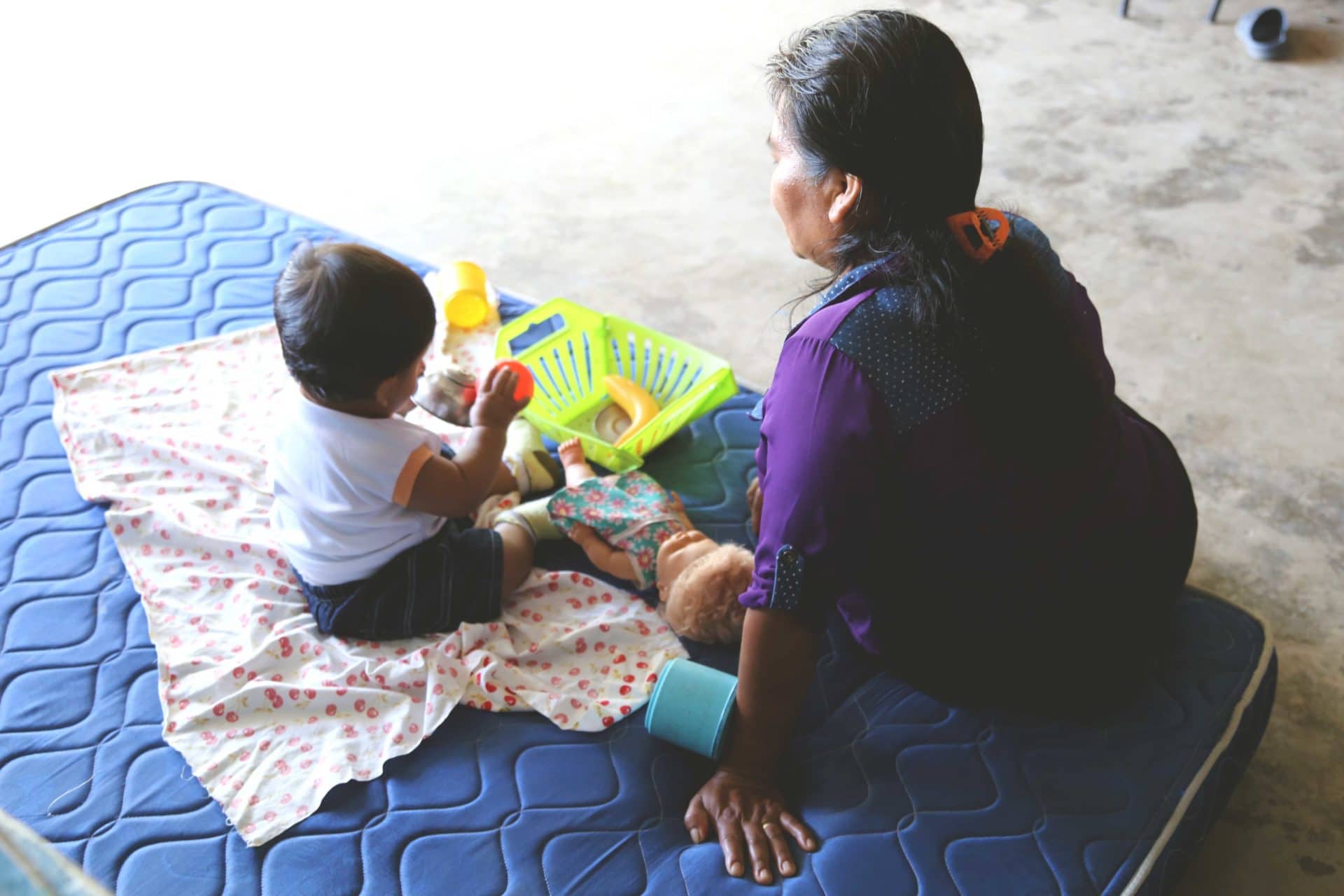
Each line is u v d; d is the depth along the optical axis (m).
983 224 1.13
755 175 3.08
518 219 2.92
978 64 3.46
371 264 1.45
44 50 3.84
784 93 1.16
